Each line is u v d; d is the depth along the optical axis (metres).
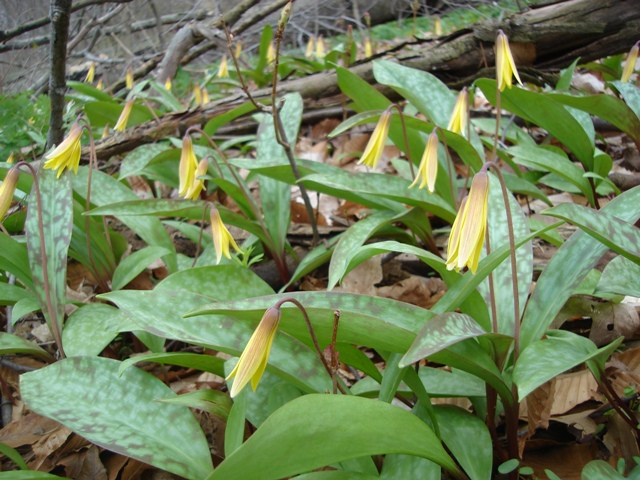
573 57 0.50
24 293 0.33
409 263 0.39
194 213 0.36
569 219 0.19
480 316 0.24
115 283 0.34
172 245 0.38
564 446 0.25
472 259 0.19
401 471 0.20
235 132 0.62
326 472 0.19
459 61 0.52
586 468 0.19
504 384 0.21
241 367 0.17
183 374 0.34
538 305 0.24
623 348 0.29
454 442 0.21
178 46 0.76
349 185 0.31
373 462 0.21
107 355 0.36
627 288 0.23
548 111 0.38
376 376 0.22
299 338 0.21
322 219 0.47
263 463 0.15
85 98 0.65
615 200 0.24
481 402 0.24
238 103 0.55
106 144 0.54
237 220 0.36
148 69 0.84
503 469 0.21
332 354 0.19
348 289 0.39
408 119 0.34
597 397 0.26
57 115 0.44
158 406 0.23
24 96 0.45
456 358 0.20
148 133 0.54
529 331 0.23
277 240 0.38
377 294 0.38
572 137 0.39
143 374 0.24
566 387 0.27
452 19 1.19
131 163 0.43
